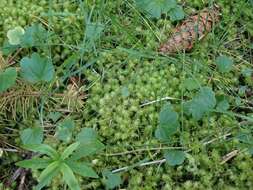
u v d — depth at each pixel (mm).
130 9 694
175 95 622
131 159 591
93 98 625
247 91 640
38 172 573
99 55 660
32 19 687
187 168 567
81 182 571
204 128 599
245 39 683
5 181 588
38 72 614
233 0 706
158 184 572
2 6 692
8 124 620
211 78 641
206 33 678
